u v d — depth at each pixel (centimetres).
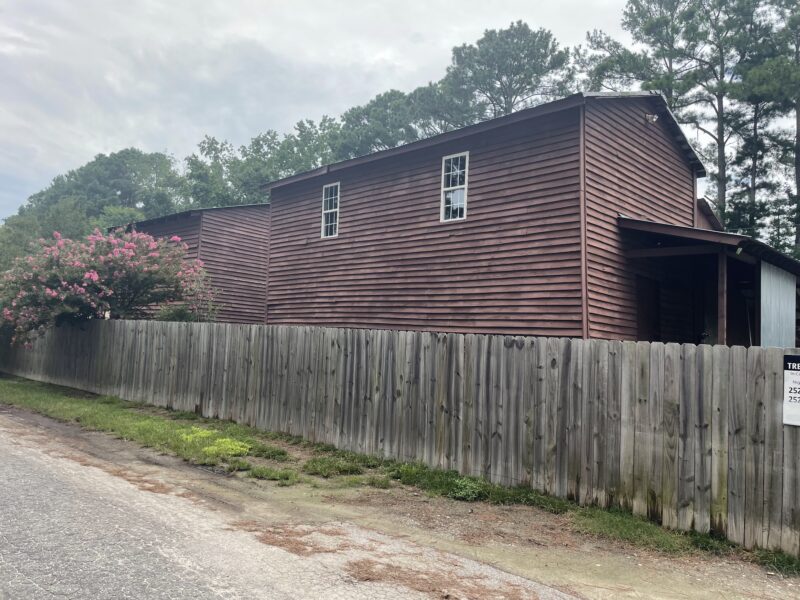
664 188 1516
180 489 680
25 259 1638
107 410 1241
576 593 447
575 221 1153
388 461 849
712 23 2856
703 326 1556
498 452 740
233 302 2377
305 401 996
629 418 635
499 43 3931
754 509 544
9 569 415
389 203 1527
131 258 1644
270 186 1877
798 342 1702
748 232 2691
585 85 3750
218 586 407
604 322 1179
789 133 2786
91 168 8019
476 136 1349
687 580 485
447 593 425
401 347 862
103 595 381
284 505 645
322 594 405
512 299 1235
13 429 1007
